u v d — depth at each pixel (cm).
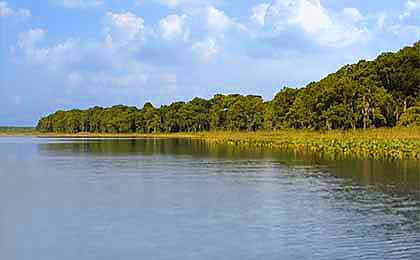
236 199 3128
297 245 2073
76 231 2338
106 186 3762
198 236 2233
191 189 3581
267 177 4247
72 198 3206
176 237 2219
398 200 3033
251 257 1930
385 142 6525
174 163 5756
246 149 8444
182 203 3014
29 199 3178
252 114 15825
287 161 5778
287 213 2689
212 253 1988
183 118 19125
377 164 5100
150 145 10594
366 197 3147
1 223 2505
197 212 2739
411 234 2227
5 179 4234
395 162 5272
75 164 5712
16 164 5734
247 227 2384
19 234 2294
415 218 2536
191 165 5481
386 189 3450
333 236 2205
